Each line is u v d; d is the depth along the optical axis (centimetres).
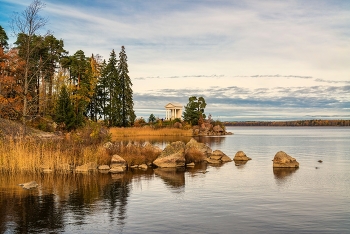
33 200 1698
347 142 6838
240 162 3425
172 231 1253
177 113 12812
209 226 1313
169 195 1836
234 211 1523
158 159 3041
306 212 1512
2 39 5644
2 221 1361
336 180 2320
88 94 7069
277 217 1435
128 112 8756
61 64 6344
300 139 8156
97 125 3766
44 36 3183
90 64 7388
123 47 8781
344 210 1546
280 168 2950
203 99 10981
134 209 1546
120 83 8662
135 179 2336
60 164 2658
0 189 1953
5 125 4006
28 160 2589
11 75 4775
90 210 1526
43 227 1290
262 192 1923
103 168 2769
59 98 5369
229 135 10531
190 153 3444
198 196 1816
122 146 3284
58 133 4884
